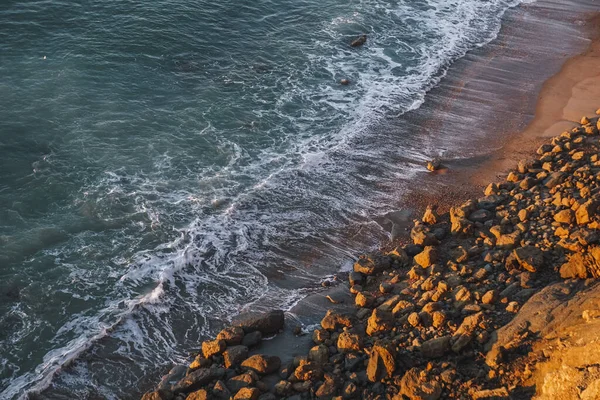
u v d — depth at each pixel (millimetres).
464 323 18547
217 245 24625
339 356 18688
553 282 20031
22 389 19078
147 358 20219
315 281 23062
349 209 26484
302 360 18609
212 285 22922
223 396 17859
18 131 29141
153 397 17812
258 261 23984
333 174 28469
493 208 24859
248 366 18672
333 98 34000
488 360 17016
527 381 16203
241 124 31484
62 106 31016
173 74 34625
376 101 33875
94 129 29922
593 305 16984
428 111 33125
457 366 17375
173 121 31125
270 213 26281
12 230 24438
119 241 24516
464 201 26609
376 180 28141
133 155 28781
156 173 27969
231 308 22016
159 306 22016
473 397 16281
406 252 23453
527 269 20797
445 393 16656
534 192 25250
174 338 20922
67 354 20125
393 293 21531
